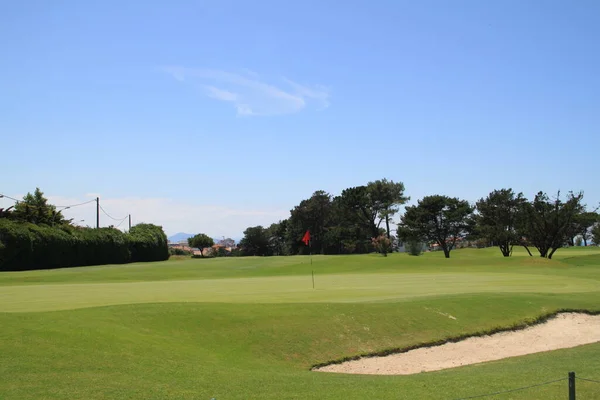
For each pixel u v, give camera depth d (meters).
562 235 67.19
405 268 51.81
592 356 15.92
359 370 15.94
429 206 88.75
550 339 20.12
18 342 12.16
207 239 120.38
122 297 23.27
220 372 12.31
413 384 11.74
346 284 32.66
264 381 11.70
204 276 46.78
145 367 11.91
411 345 18.23
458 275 41.34
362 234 120.00
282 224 141.62
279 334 16.97
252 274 48.94
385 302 21.84
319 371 15.07
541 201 66.81
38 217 77.62
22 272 47.66
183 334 15.72
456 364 17.02
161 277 44.31
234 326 16.98
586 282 34.81
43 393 9.70
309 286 31.09
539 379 12.20
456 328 20.08
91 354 12.19
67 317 15.06
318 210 134.12
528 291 28.00
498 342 19.53
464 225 88.38
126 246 78.50
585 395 10.95
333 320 18.69
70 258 66.38
